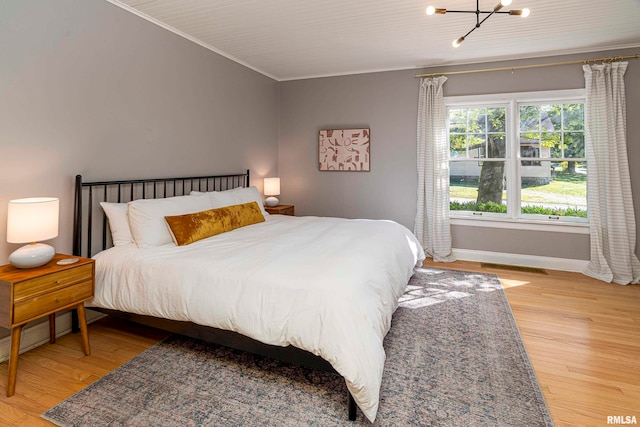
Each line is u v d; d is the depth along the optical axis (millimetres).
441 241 4328
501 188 4258
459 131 4410
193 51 3512
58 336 2420
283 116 5180
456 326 2547
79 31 2449
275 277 1852
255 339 1778
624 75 3582
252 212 3496
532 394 1762
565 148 3969
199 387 1836
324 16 2984
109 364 2061
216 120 3881
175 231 2568
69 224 2453
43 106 2256
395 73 4535
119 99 2762
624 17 2967
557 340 2332
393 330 2486
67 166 2416
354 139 4777
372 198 4777
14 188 2129
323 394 1781
